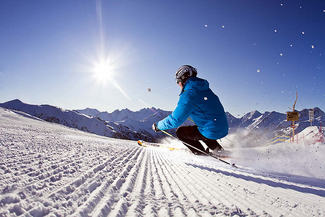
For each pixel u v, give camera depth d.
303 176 3.61
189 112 3.49
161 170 3.28
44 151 3.71
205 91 3.53
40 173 2.00
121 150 6.16
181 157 5.29
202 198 1.78
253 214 1.43
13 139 4.95
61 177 1.95
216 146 4.00
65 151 4.07
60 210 1.16
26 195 1.33
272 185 2.57
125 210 1.32
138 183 2.19
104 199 1.47
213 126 3.55
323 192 2.36
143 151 7.07
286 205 1.71
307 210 1.60
